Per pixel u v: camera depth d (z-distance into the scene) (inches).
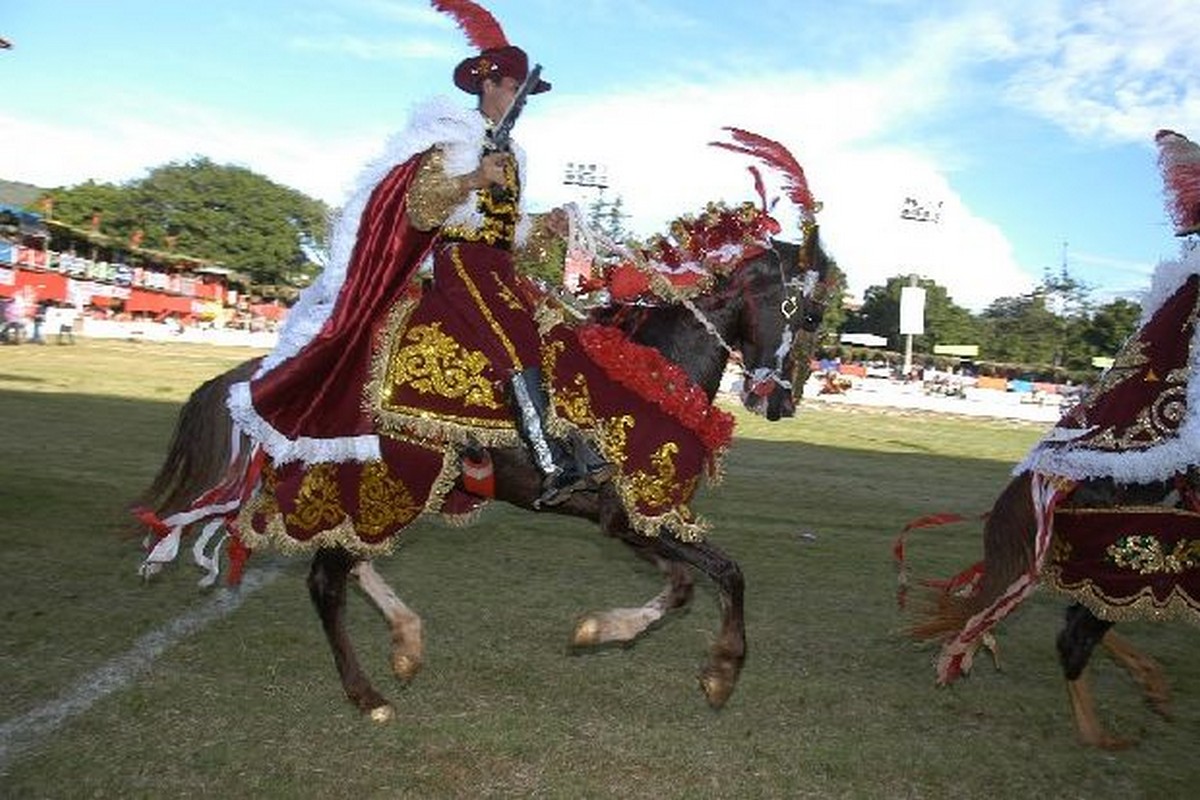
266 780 144.6
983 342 2878.9
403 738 160.7
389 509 163.5
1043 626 245.6
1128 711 191.5
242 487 171.8
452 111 163.6
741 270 180.2
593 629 182.7
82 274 1596.9
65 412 505.7
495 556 278.7
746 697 185.8
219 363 924.6
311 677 183.0
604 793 146.6
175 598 221.6
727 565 170.9
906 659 213.2
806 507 398.6
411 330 163.0
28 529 266.2
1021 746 172.1
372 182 161.8
